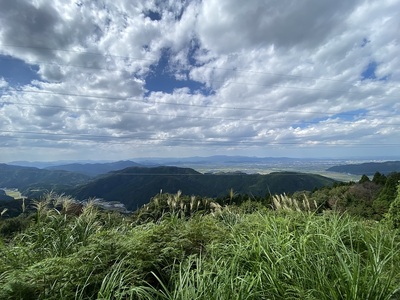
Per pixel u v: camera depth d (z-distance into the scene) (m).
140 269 2.79
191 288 2.26
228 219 5.59
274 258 2.84
